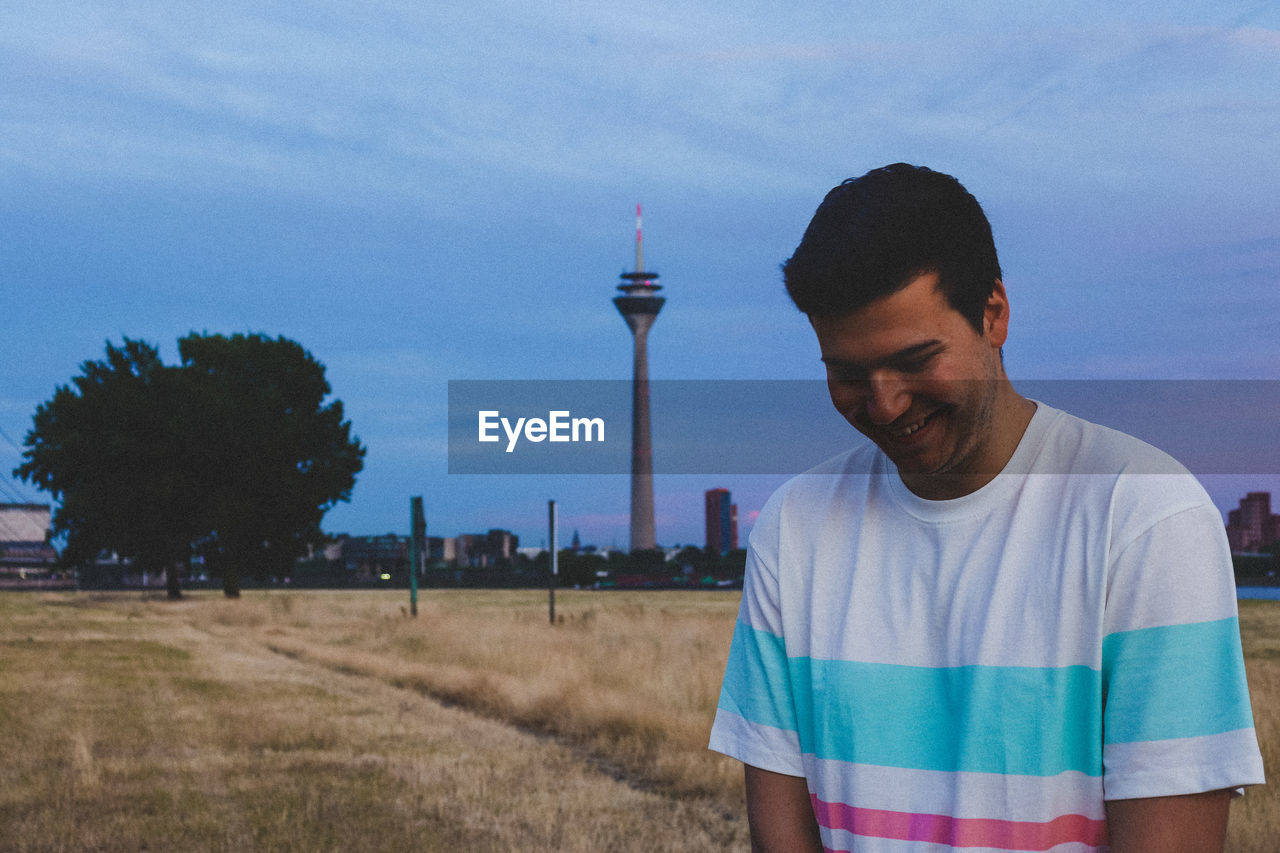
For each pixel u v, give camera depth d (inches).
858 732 40.4
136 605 1761.8
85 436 2076.8
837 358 35.8
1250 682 354.9
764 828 45.5
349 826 245.8
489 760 329.4
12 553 3932.1
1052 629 36.9
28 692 518.9
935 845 38.7
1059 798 36.5
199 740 371.2
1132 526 35.7
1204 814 34.2
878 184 34.9
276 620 1230.9
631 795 274.4
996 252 37.2
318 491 2207.2
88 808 268.1
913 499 40.9
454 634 874.8
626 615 1100.5
